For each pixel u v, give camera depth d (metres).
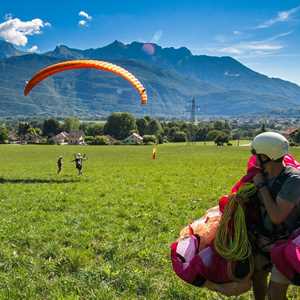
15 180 31.69
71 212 16.64
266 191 5.50
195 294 7.88
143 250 10.73
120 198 20.45
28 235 12.31
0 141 182.75
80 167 37.81
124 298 7.77
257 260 5.78
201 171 38.00
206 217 6.11
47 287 8.29
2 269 9.40
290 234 5.46
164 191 23.25
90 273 8.98
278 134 5.62
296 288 8.08
